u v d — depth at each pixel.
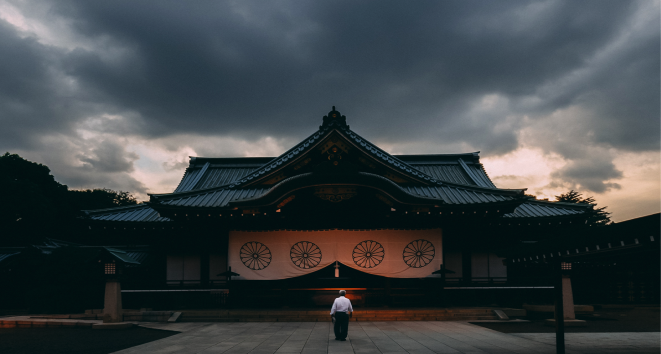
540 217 19.91
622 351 11.04
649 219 7.27
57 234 45.44
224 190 21.98
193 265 21.36
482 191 21.05
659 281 24.52
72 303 21.25
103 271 16.75
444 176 28.55
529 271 20.83
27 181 39.41
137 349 11.56
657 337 13.46
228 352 10.98
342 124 21.47
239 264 20.05
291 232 20.19
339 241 20.03
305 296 21.25
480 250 21.17
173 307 20.31
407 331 14.63
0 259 27.86
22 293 27.59
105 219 20.27
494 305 19.94
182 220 19.80
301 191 19.58
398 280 20.62
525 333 14.24
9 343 13.06
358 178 19.08
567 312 16.61
